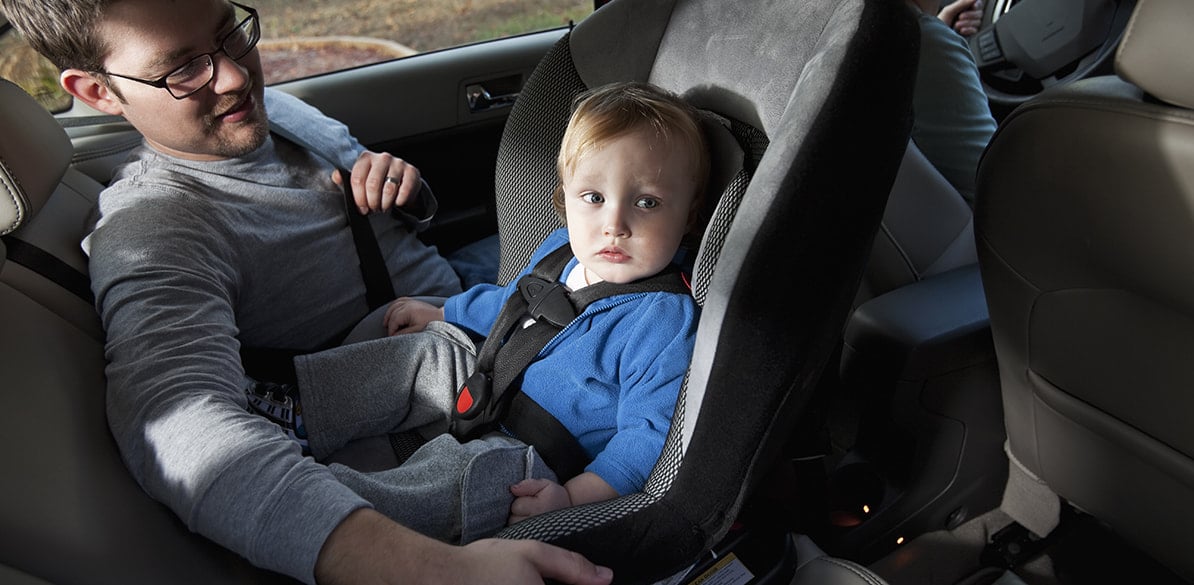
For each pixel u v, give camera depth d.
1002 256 0.99
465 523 0.91
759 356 0.76
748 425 0.80
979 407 1.24
